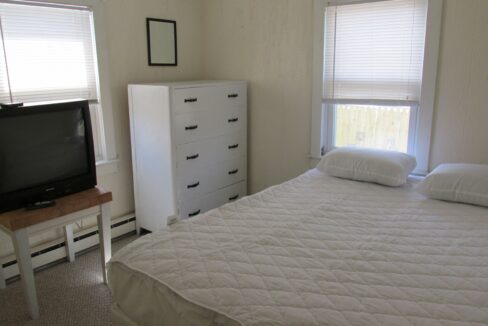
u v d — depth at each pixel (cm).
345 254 169
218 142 338
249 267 158
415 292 141
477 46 257
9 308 239
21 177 226
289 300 136
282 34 336
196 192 326
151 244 178
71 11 283
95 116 312
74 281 269
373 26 293
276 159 364
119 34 316
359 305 133
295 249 173
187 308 140
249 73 363
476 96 263
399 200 236
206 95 319
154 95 298
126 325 168
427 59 273
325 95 326
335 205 227
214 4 372
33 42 268
